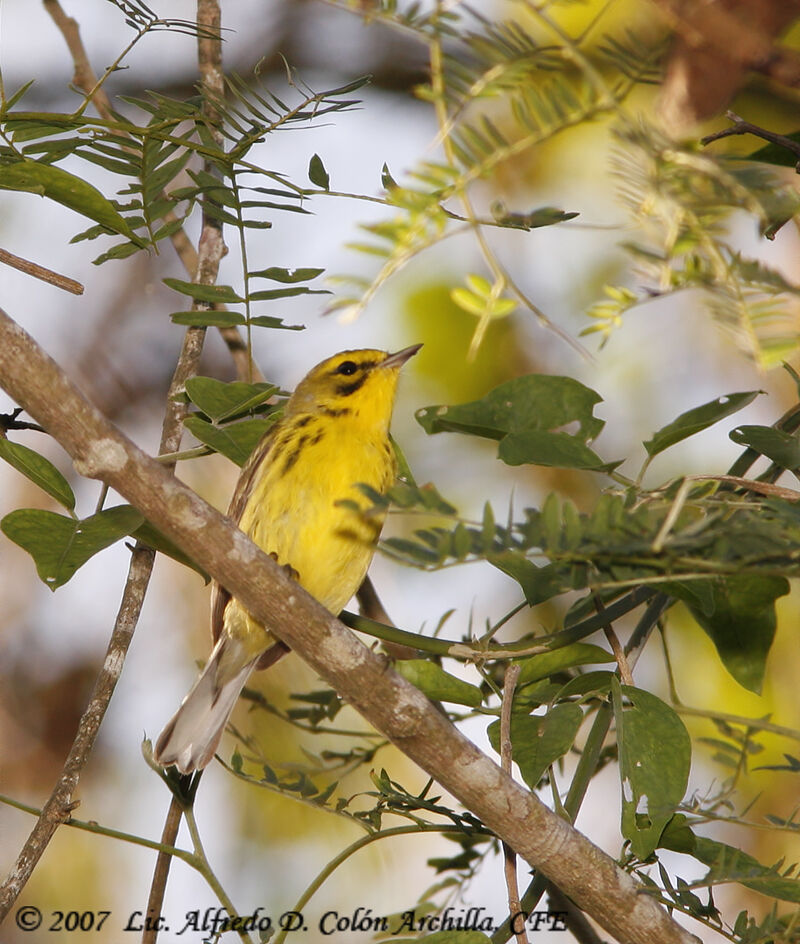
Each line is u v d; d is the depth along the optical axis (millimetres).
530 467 13461
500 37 4438
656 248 5449
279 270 8562
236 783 12172
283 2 16531
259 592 7254
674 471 13094
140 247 8500
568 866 7543
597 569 5500
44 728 12875
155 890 9039
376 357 11406
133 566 9734
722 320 4707
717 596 8859
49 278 7402
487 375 13297
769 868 7496
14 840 12422
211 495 13195
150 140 8008
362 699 7543
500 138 4602
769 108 10531
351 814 8812
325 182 7559
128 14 7586
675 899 7555
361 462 10891
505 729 8086
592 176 13102
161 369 15586
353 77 16188
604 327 5242
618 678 8398
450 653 8820
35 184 7691
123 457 6727
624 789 7645
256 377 12031
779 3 4422
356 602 12727
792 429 8609
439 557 5047
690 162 4305
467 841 9945
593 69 4293
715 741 9906
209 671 10609
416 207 4734
